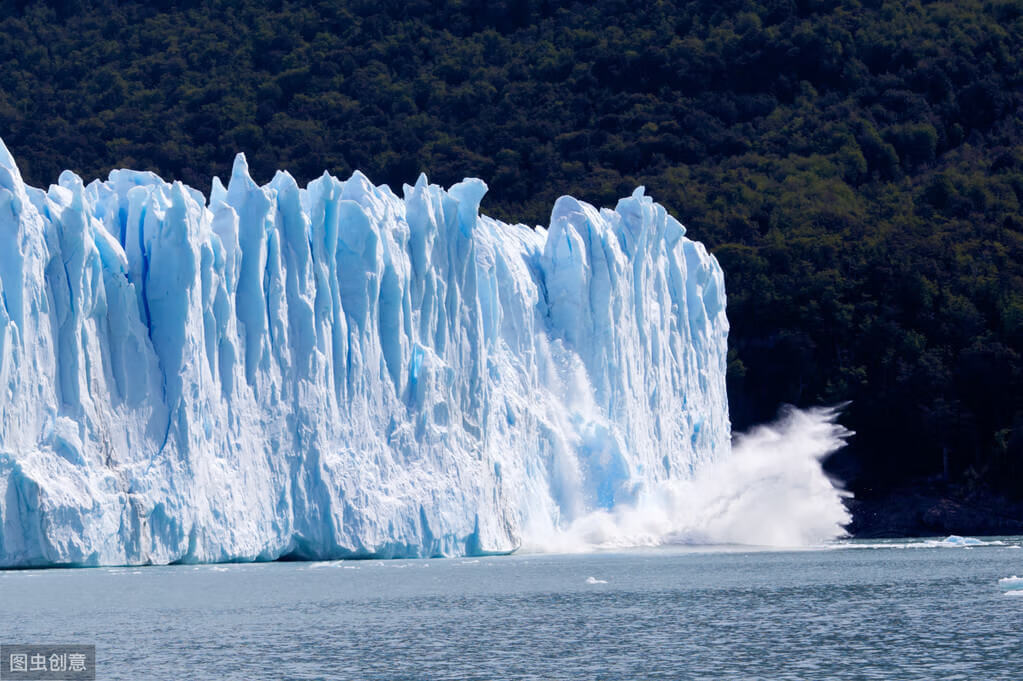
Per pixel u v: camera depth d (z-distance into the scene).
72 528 81.38
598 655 63.62
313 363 93.19
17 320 80.25
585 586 86.69
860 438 166.38
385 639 67.06
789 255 183.25
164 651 63.47
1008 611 75.81
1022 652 64.00
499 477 107.06
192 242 87.69
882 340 171.00
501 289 113.94
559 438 115.19
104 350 85.94
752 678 59.09
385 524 96.06
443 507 99.88
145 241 89.50
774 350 172.88
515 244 120.12
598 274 118.75
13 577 82.38
